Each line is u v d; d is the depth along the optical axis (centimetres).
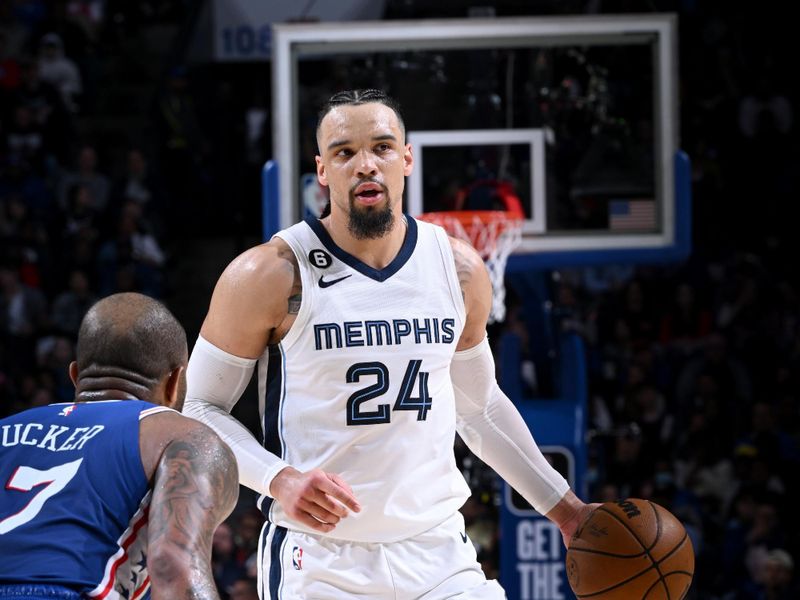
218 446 450
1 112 2394
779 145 2377
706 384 1967
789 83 2431
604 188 1302
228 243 2459
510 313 1970
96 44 2691
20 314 2097
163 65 2711
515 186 1308
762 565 1703
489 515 1388
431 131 1317
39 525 426
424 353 612
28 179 2306
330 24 1324
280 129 1327
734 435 1922
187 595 397
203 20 2522
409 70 1325
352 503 558
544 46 1316
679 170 1295
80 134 2570
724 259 2258
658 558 597
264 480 584
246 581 1593
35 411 472
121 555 430
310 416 605
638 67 1314
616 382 1989
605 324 2091
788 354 2048
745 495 1778
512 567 1273
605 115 1310
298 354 610
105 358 487
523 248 1304
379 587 601
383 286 615
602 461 1695
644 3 1378
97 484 438
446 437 623
